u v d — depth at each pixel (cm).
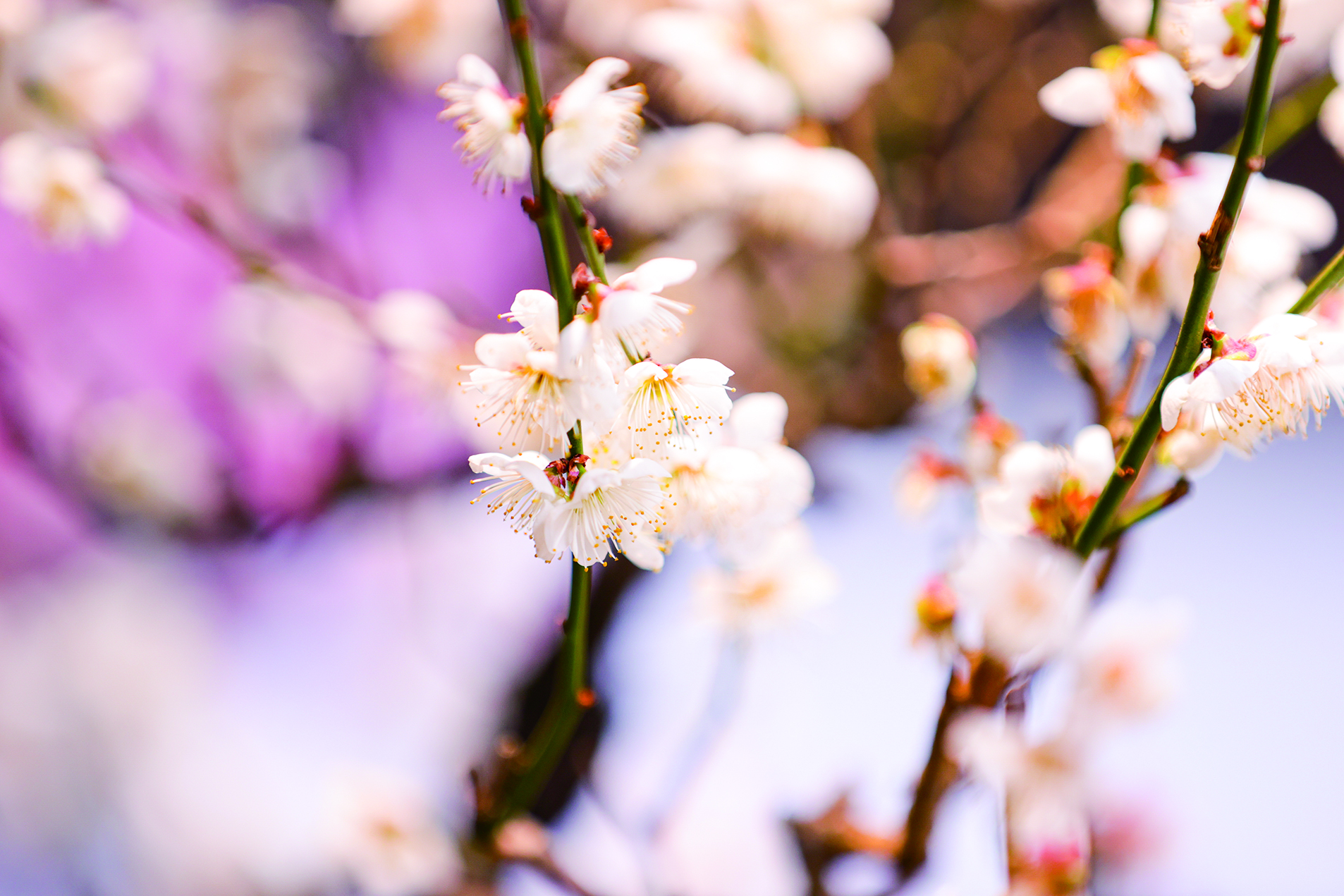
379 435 99
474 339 74
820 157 72
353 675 99
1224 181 64
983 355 87
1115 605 63
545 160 59
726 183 73
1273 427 60
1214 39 61
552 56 78
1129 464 61
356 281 93
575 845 73
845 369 98
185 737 97
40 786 93
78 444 90
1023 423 77
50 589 99
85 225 72
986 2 102
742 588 67
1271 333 60
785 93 71
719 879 72
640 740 78
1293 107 65
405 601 103
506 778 66
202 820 93
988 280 93
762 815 72
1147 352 64
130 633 98
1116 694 62
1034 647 62
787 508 62
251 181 91
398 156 104
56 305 97
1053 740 62
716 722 68
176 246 101
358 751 94
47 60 72
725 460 62
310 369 95
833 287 99
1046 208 90
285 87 91
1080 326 64
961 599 63
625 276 60
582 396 59
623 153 60
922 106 103
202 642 101
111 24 74
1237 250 64
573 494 60
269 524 98
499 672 93
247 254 73
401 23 77
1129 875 64
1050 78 100
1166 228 64
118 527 94
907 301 93
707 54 71
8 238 98
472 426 69
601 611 86
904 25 103
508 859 67
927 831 65
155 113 87
